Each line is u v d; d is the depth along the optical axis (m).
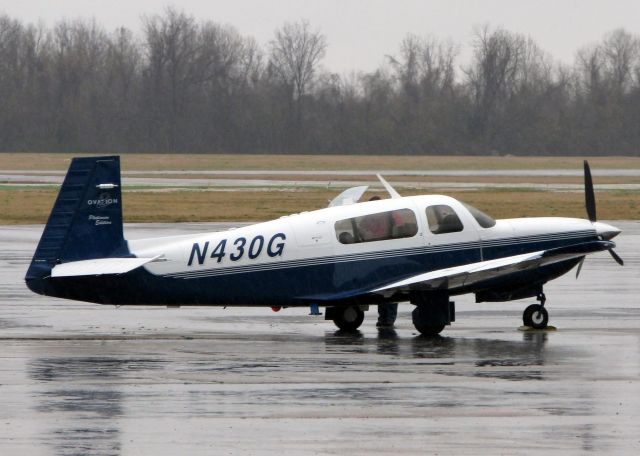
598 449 32.47
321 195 199.38
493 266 54.88
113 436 33.84
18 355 49.28
